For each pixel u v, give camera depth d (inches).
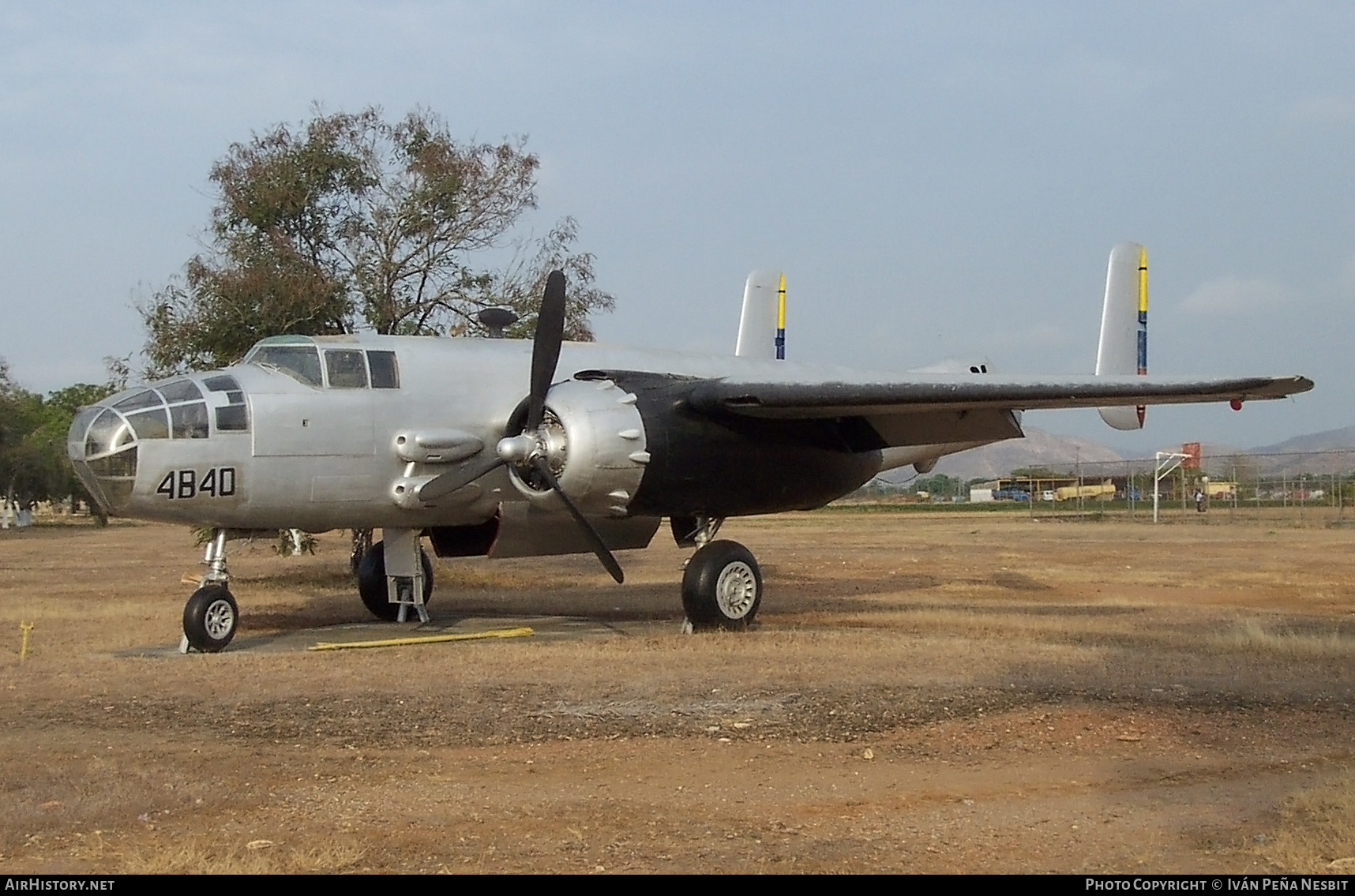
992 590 858.8
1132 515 2306.8
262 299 849.5
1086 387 537.3
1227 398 543.2
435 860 234.5
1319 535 1552.7
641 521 611.8
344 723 357.1
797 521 2418.8
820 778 295.4
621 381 568.7
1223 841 246.2
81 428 516.1
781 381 661.3
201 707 383.6
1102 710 366.3
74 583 987.3
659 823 258.8
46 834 251.0
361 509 561.3
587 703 381.7
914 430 626.2
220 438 521.7
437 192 909.8
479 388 583.8
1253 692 400.2
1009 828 255.3
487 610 719.1
